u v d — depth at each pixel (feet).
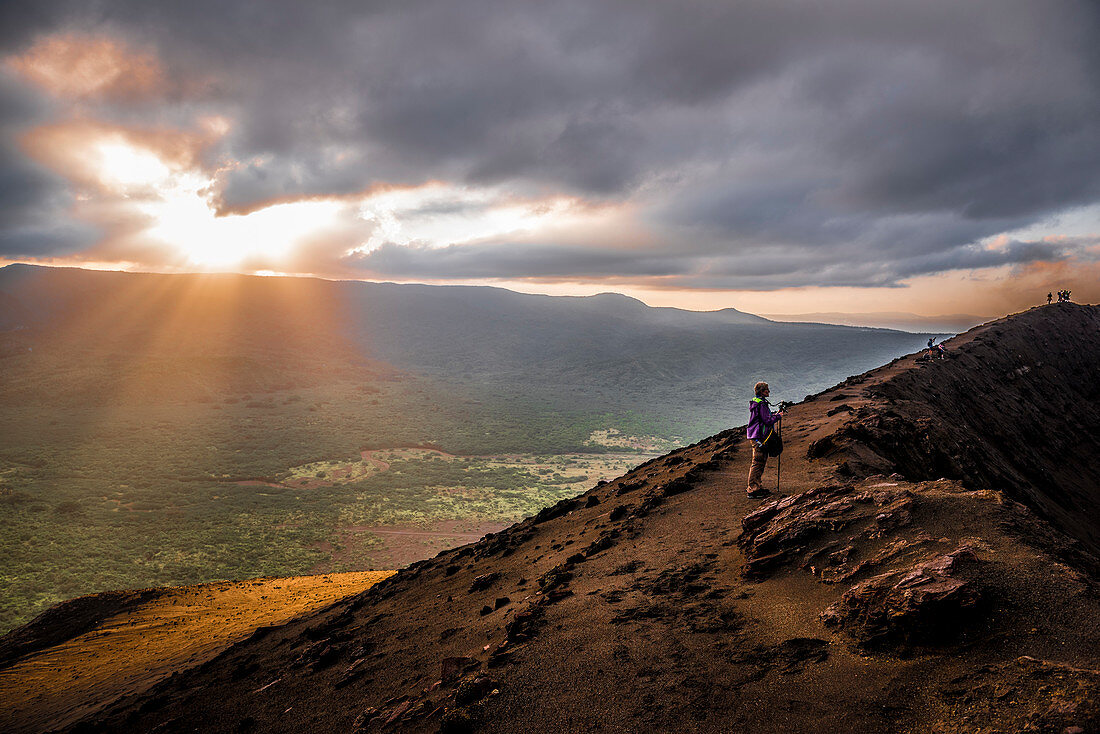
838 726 14.08
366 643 34.27
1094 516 103.04
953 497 22.85
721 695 16.63
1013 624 15.14
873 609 17.43
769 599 21.44
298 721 26.16
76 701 60.34
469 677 22.16
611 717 17.03
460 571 48.21
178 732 30.58
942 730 12.80
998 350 162.20
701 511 36.91
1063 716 11.53
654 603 24.18
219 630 84.38
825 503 26.37
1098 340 225.76
